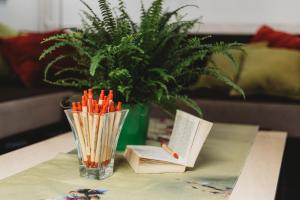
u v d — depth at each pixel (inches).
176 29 54.0
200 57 50.8
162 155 46.2
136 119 53.2
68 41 48.9
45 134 99.1
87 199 35.3
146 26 50.5
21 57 115.1
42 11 152.1
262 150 55.6
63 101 51.4
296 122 93.0
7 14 156.3
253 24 132.0
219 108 98.2
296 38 112.2
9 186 38.2
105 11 50.5
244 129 69.1
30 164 46.0
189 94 103.5
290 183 86.4
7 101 88.4
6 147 87.7
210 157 51.4
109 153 41.6
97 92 51.3
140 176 42.7
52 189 37.6
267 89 102.1
